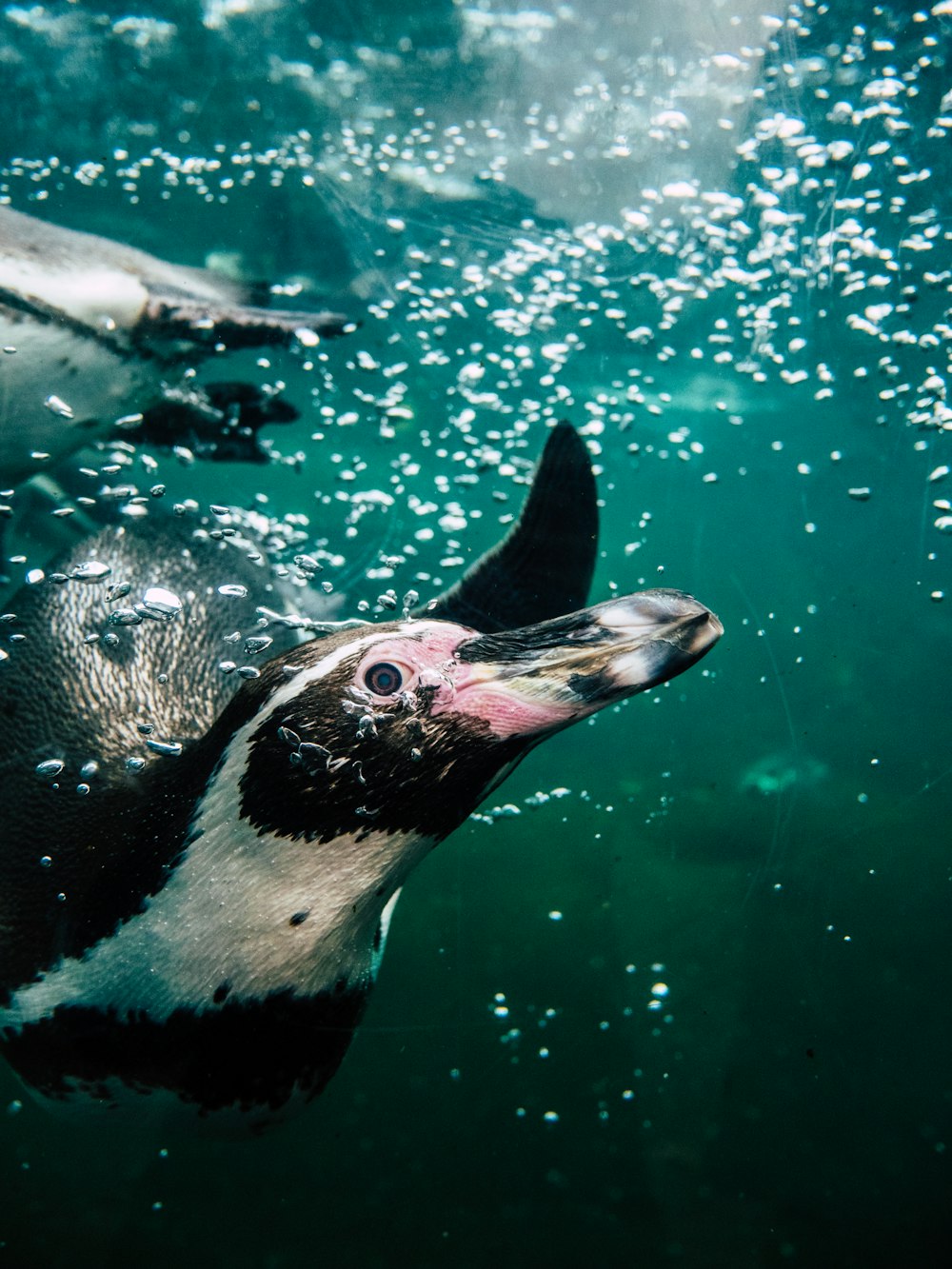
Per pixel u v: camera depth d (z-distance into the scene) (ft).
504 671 0.91
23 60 2.31
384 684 0.92
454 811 0.94
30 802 1.11
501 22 2.18
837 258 2.21
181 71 2.33
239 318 1.68
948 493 2.74
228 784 0.94
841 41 1.95
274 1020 0.93
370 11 2.22
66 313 1.56
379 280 2.52
